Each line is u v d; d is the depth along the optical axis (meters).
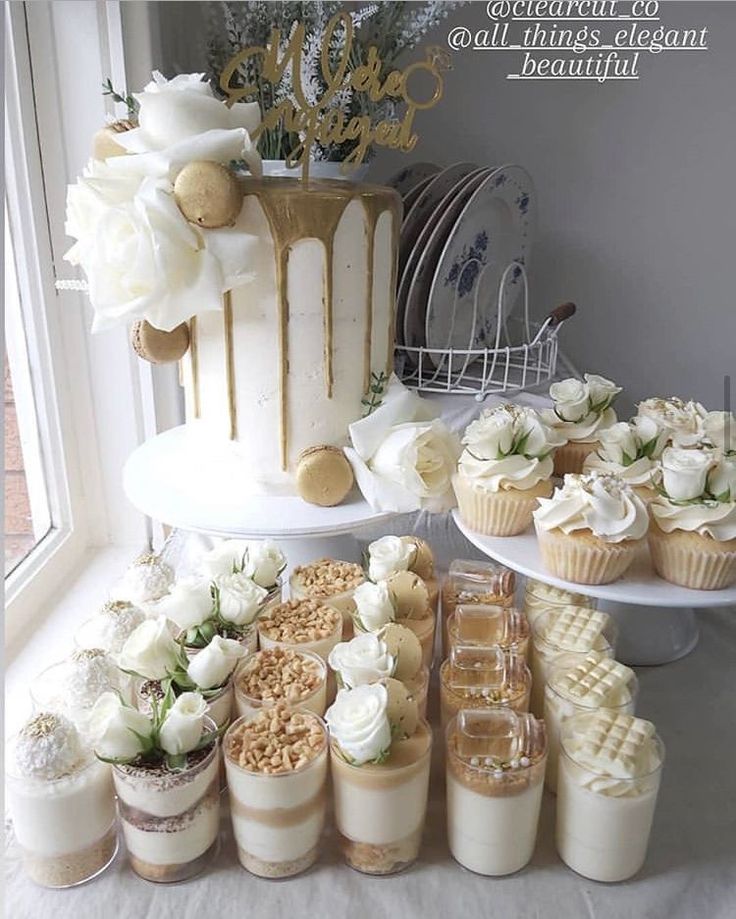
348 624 0.87
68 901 0.64
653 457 0.92
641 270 1.59
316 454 0.90
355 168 0.95
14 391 1.06
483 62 1.47
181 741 0.63
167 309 0.76
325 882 0.66
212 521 0.87
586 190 1.54
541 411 1.06
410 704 0.67
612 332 1.63
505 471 0.86
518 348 1.21
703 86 1.46
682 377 1.66
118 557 1.23
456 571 0.93
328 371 0.89
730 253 1.57
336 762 0.66
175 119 0.77
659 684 0.91
